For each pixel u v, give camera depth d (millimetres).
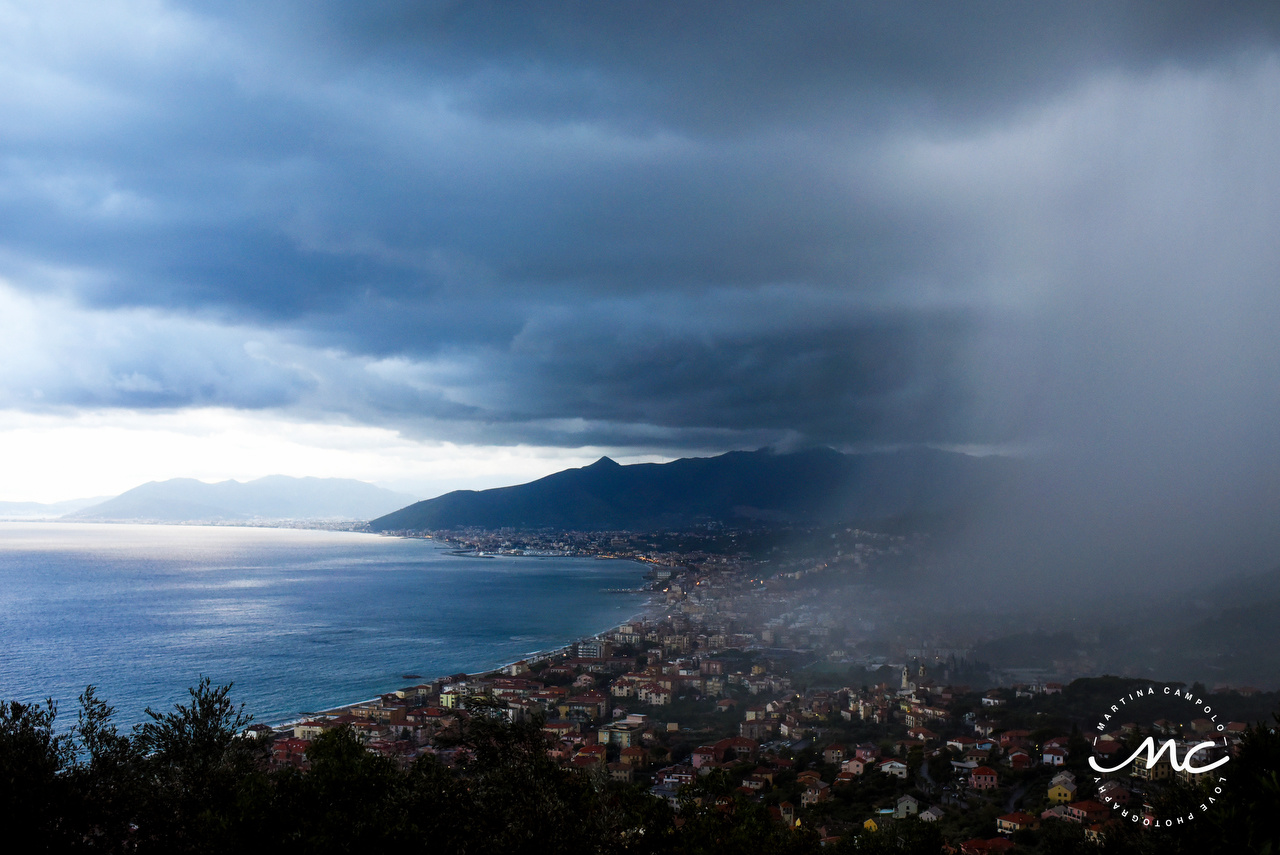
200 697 29641
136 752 26531
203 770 26250
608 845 26859
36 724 24000
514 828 24344
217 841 23109
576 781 27688
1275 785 20266
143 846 23578
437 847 23688
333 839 22812
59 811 22031
